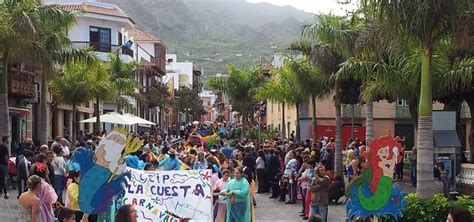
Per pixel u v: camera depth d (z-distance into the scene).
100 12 46.00
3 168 18.30
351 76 20.34
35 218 9.17
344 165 24.56
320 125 44.28
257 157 22.75
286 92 33.59
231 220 12.30
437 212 10.49
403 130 44.12
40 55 22.11
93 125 47.19
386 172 9.73
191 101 92.12
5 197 18.02
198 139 29.52
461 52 16.11
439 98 20.56
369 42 14.02
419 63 14.48
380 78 16.11
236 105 54.03
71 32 45.06
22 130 31.41
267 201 19.75
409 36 11.31
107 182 9.04
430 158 11.73
